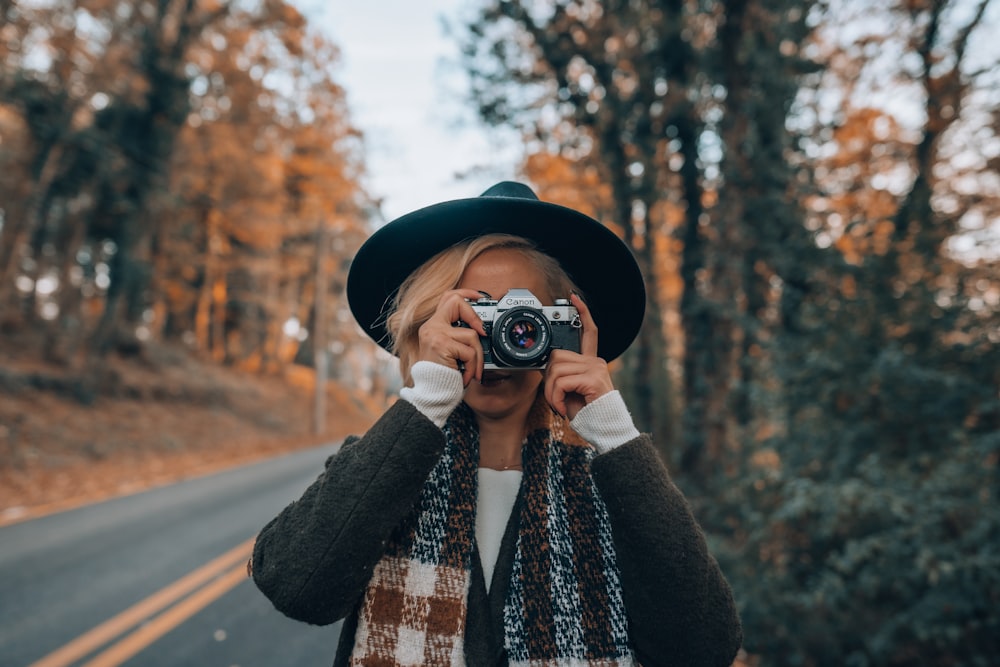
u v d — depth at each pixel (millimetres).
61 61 13289
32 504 8141
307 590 862
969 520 2752
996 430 3041
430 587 920
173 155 15961
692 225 7391
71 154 14859
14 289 18719
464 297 1008
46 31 12719
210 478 10828
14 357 15758
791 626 3164
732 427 5844
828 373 3416
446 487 988
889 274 3453
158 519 7121
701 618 878
